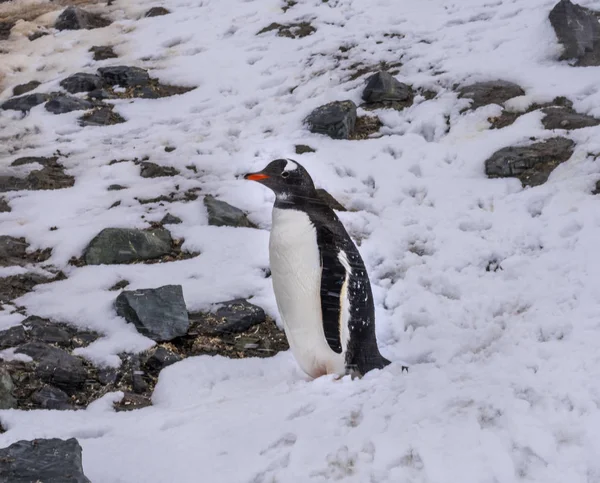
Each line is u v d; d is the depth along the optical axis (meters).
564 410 4.61
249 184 9.06
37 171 9.38
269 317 7.02
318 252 5.38
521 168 8.64
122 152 9.82
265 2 13.58
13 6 14.77
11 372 6.01
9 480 3.99
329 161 9.23
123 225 8.25
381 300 7.08
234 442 4.71
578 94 9.65
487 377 5.11
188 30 12.99
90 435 5.07
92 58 12.48
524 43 10.85
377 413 4.79
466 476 4.23
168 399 5.82
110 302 6.98
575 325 5.78
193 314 6.98
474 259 7.44
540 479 4.22
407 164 9.08
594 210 7.57
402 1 12.89
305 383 5.48
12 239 8.05
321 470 4.37
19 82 11.93
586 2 11.57
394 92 10.32
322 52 11.73
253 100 10.88
